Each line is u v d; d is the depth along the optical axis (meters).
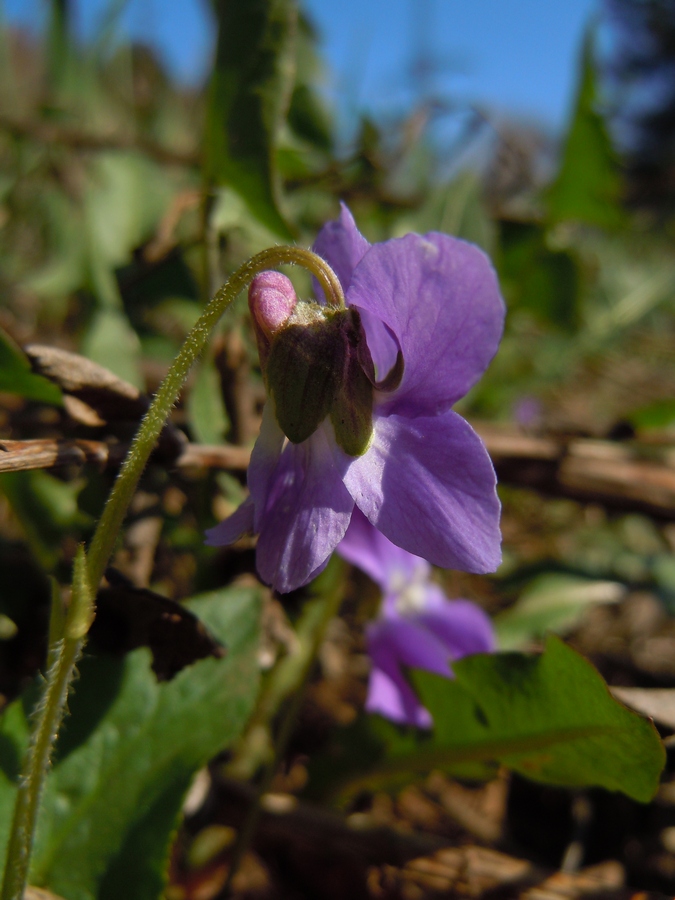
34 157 0.14
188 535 0.07
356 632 0.10
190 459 0.06
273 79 0.07
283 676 0.07
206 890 0.07
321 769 0.07
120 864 0.05
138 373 0.09
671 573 0.10
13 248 0.14
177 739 0.05
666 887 0.07
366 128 0.10
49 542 0.07
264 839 0.07
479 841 0.07
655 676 0.09
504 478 0.09
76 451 0.05
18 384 0.06
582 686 0.05
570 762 0.05
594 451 0.09
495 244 0.11
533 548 0.12
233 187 0.07
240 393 0.07
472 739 0.06
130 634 0.05
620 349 0.18
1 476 0.06
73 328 0.12
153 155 0.12
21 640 0.06
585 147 0.10
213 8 0.07
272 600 0.06
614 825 0.07
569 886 0.06
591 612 0.11
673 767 0.06
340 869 0.07
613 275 0.15
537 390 0.13
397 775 0.06
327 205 0.11
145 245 0.09
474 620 0.08
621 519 0.13
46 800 0.05
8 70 0.14
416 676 0.06
